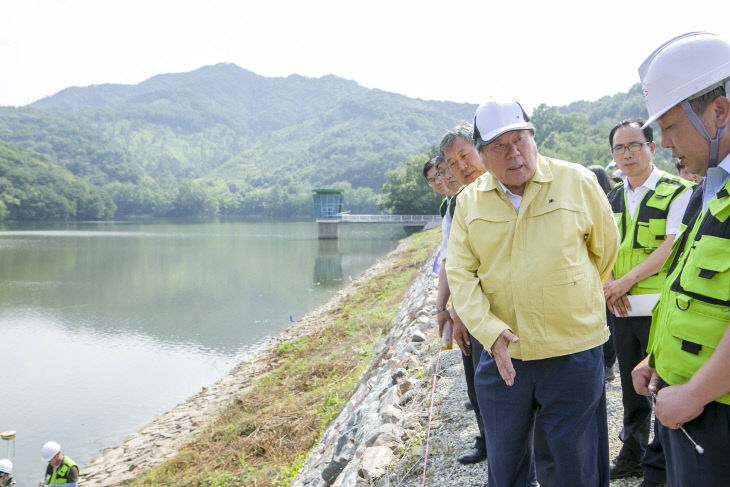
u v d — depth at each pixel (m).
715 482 1.83
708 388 1.74
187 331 21.61
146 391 14.85
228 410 11.32
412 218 68.19
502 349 2.46
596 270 2.60
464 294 2.65
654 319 2.29
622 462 3.29
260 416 9.89
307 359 13.48
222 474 7.91
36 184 130.50
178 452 9.77
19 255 49.59
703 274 1.84
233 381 14.53
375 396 6.33
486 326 2.51
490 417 2.68
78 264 43.12
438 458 3.91
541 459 2.76
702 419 1.84
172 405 13.73
